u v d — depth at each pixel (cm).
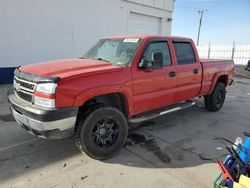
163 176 332
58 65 383
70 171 340
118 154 393
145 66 407
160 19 1491
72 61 420
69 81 324
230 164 265
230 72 665
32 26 933
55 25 998
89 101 372
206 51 2436
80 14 1074
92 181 318
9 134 466
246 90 1032
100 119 360
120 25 1266
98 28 1160
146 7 1379
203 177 331
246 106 726
